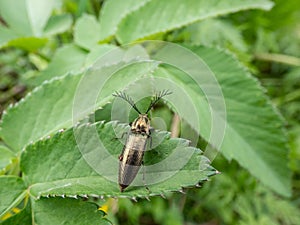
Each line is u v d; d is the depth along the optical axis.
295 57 0.23
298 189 0.21
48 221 0.12
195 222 0.20
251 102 0.17
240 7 0.17
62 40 0.21
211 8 0.17
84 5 0.21
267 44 0.23
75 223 0.12
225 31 0.20
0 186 0.13
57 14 0.21
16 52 0.22
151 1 0.17
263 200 0.20
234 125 0.17
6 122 0.14
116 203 0.17
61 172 0.13
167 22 0.17
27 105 0.14
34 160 0.13
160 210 0.19
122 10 0.18
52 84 0.14
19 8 0.20
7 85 0.22
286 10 0.21
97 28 0.18
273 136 0.17
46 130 0.14
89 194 0.12
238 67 0.17
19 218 0.12
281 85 0.23
